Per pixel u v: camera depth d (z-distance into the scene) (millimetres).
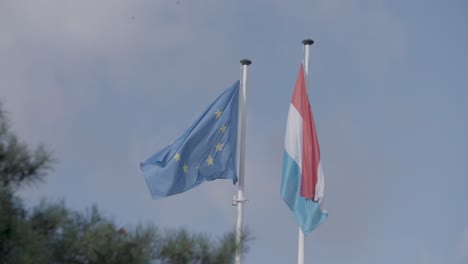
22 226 17156
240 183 28828
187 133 28516
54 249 17906
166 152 28234
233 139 29156
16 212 17734
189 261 18406
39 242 17281
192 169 28297
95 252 17641
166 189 27922
